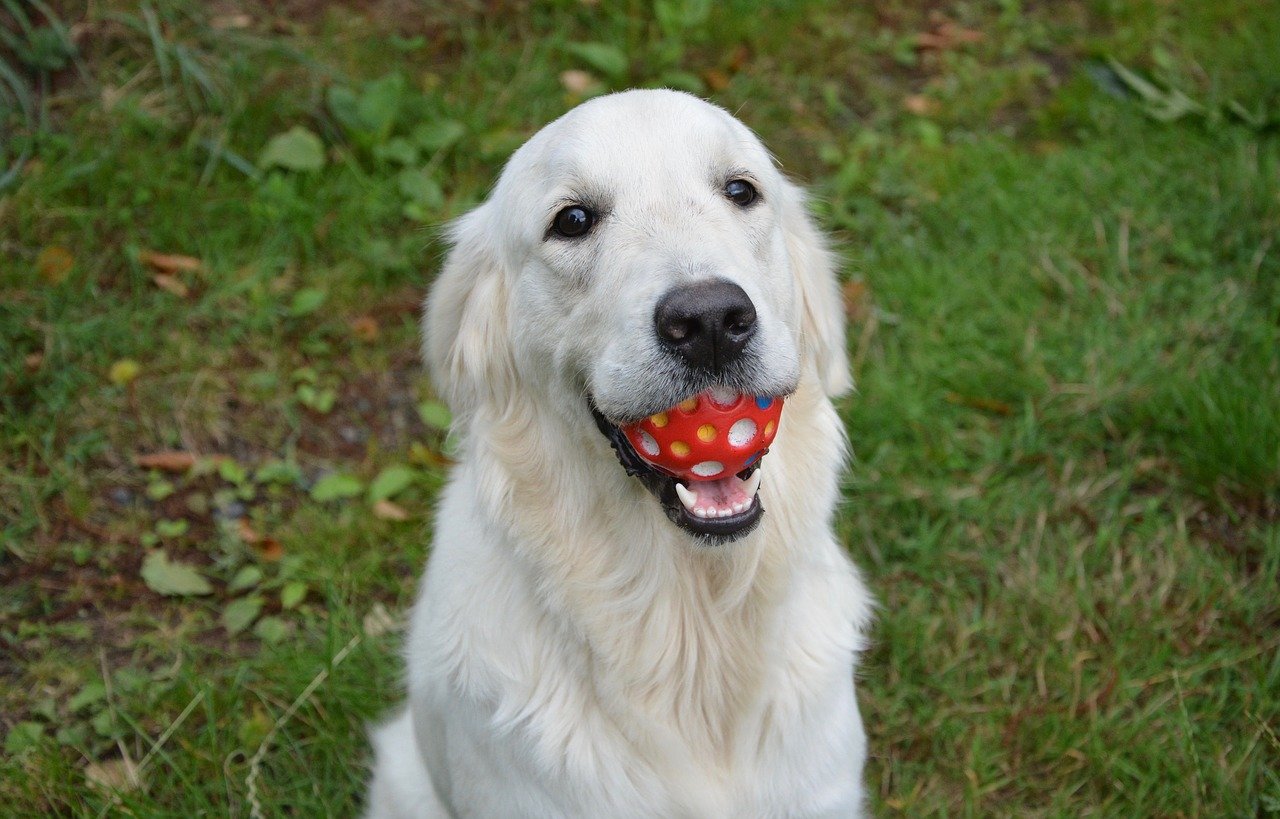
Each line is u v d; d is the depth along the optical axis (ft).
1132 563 3.74
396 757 3.39
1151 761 3.38
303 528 3.89
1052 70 5.32
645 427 2.79
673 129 2.92
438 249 4.40
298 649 3.64
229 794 3.39
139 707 3.53
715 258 2.77
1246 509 3.80
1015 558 3.80
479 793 3.07
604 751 3.01
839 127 5.00
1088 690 3.52
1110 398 4.04
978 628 3.66
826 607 3.09
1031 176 4.68
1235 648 3.55
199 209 4.41
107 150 4.45
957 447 3.99
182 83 4.70
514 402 3.07
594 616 2.98
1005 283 4.34
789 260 3.10
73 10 4.79
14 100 4.59
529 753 2.99
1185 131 4.89
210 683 3.53
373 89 4.62
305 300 4.24
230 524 3.87
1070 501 3.87
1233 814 3.29
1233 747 3.41
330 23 5.00
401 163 4.66
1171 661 3.56
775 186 3.08
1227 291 4.27
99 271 4.29
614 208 2.89
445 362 3.17
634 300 2.76
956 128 5.03
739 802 3.04
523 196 3.01
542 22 5.18
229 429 4.08
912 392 4.07
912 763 3.48
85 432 4.00
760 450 2.79
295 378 4.18
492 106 4.82
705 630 3.01
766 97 5.04
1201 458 3.86
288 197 4.43
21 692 3.57
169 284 4.28
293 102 4.69
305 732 3.54
